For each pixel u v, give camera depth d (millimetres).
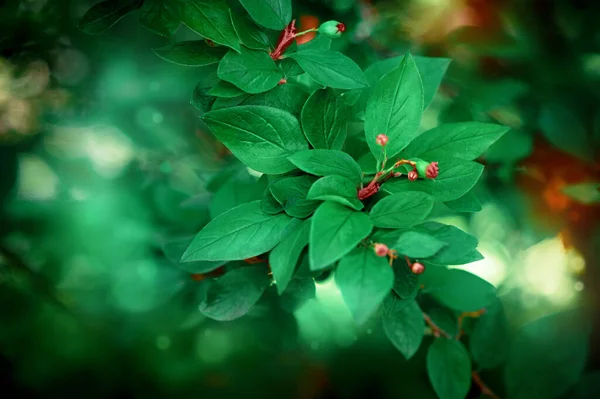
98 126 677
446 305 515
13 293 674
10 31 623
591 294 588
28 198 648
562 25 641
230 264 500
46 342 666
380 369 629
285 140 437
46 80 657
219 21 441
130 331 644
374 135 433
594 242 583
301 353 645
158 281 596
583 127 585
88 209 625
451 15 650
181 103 671
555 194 586
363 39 635
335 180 411
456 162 431
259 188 488
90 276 651
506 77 637
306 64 439
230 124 432
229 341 645
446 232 416
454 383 502
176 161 667
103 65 654
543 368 515
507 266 640
